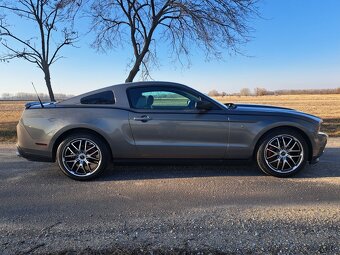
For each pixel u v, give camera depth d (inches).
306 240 135.2
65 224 154.8
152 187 208.2
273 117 222.8
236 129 221.6
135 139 222.1
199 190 201.3
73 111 222.7
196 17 434.0
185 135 221.5
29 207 177.0
